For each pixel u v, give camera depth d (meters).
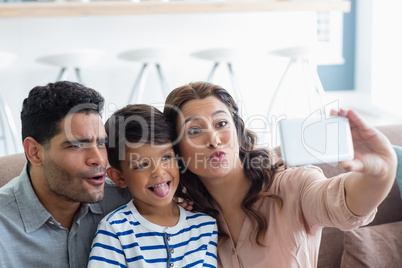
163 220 1.10
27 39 3.43
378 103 4.80
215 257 1.09
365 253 1.27
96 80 3.55
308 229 1.07
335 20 5.13
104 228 1.05
